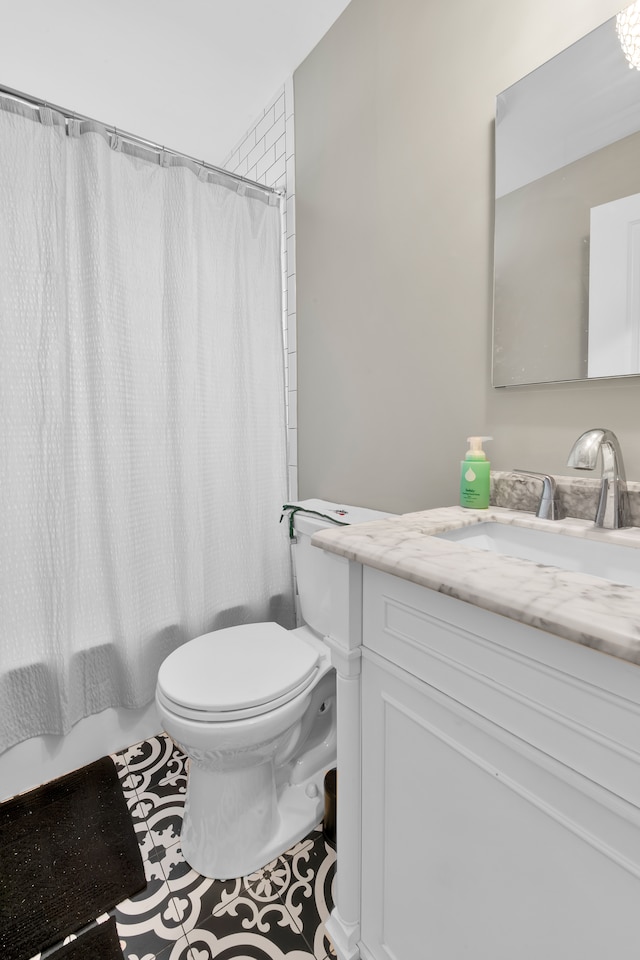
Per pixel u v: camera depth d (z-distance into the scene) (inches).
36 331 48.8
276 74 62.6
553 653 19.0
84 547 53.9
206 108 69.2
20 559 49.5
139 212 55.1
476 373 41.9
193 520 60.1
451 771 24.3
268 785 44.0
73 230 51.3
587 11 32.8
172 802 49.5
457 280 42.8
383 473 52.6
